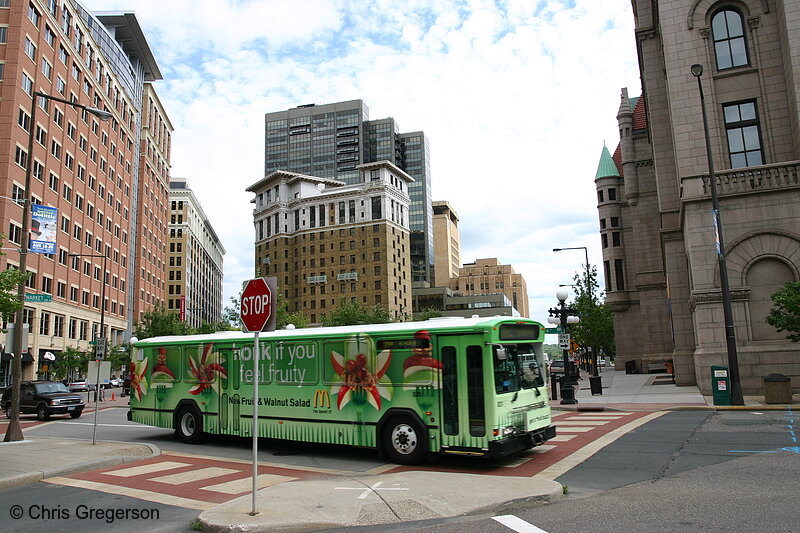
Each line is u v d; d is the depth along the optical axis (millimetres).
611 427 14828
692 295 22625
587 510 7000
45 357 47812
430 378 10438
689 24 24734
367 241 109062
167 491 9008
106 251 64625
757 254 21734
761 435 12359
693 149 24234
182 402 14703
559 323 23234
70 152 54969
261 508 7238
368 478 9117
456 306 142250
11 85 44656
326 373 11945
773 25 23844
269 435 12703
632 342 50469
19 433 16000
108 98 65688
